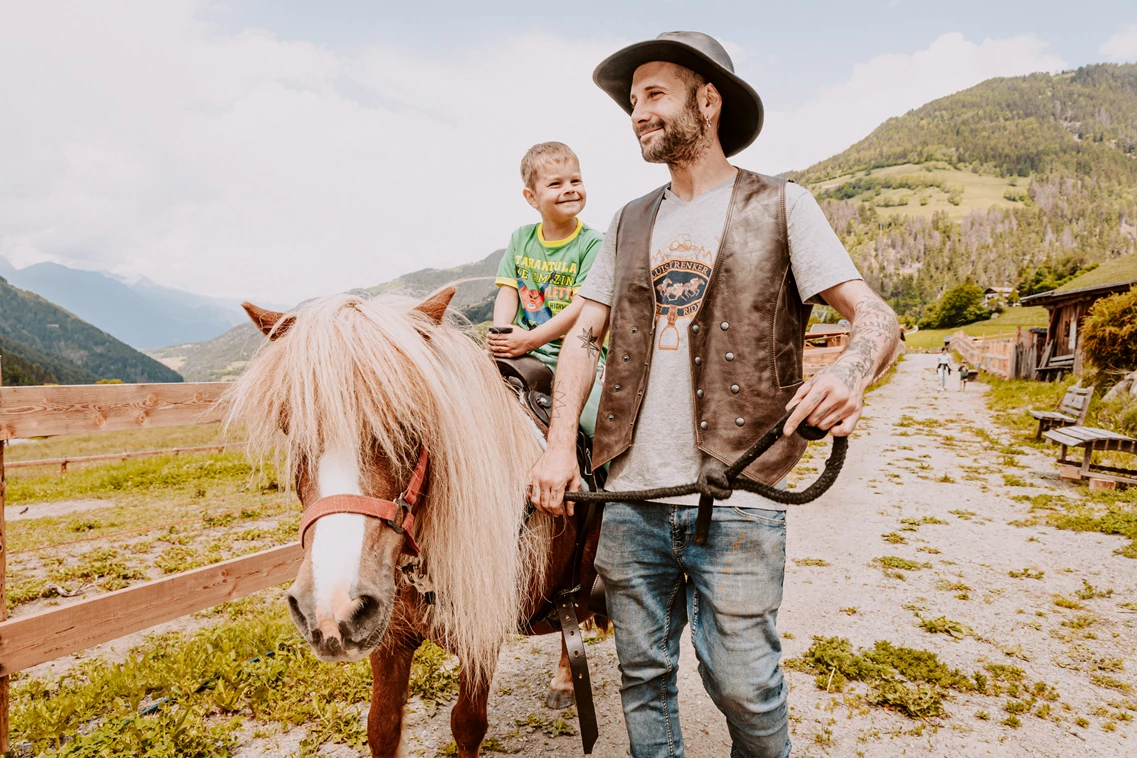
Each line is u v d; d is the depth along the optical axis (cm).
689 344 141
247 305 142
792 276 139
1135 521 569
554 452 156
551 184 229
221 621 398
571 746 255
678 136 145
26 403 243
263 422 130
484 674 169
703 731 266
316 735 260
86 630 242
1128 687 304
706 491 122
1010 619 383
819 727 270
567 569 184
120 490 841
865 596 418
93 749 248
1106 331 1212
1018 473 804
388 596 118
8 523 665
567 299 235
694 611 149
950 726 272
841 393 106
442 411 134
